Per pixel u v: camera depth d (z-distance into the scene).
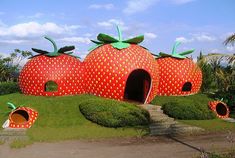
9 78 55.56
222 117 24.59
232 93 28.34
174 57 29.77
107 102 20.89
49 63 24.77
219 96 28.83
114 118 19.55
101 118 19.86
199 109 23.50
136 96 30.69
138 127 19.94
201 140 17.61
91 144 16.33
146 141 17.20
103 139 17.53
